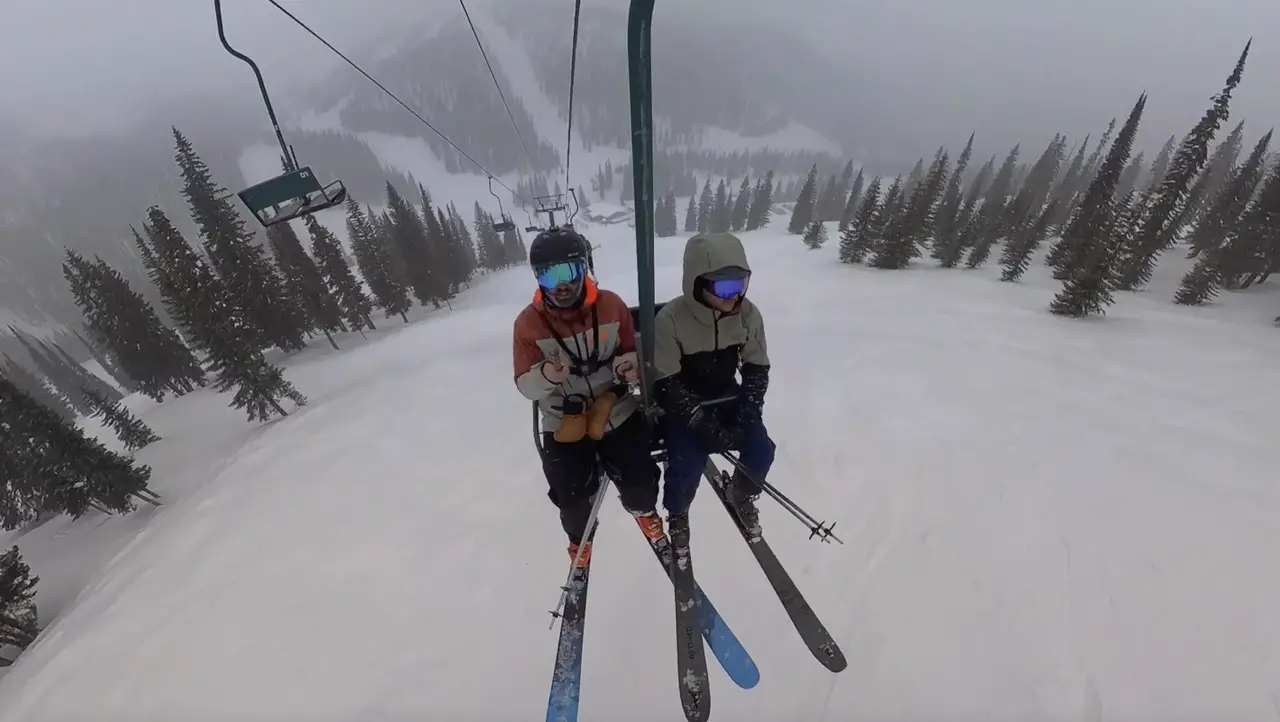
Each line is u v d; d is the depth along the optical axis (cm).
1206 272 3706
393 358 4066
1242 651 510
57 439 2439
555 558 748
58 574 2375
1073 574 610
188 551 1068
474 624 651
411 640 644
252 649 690
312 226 4959
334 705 580
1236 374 1975
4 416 2370
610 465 327
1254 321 3275
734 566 645
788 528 714
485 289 7256
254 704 607
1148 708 457
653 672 541
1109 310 3328
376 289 5684
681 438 322
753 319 324
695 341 314
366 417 1683
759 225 11294
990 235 5225
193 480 2847
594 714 509
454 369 2144
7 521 2998
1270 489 874
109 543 2472
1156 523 719
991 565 628
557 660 355
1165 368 2023
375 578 781
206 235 4369
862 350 1862
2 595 1836
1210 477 909
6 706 780
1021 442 1024
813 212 10981
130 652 767
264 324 4600
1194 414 1421
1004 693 476
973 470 876
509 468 1102
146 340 4506
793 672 509
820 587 604
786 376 1520
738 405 332
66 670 790
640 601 623
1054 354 2116
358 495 1097
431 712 546
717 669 515
